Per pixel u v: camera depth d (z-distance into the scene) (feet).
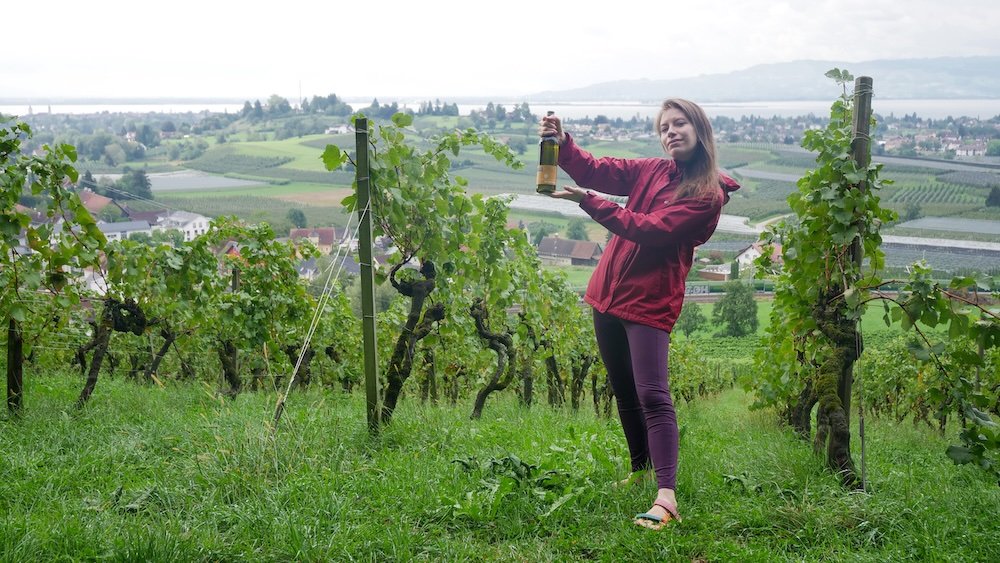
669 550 11.87
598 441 18.25
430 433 19.08
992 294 15.42
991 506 14.83
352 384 44.98
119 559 10.64
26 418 19.86
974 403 16.06
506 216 27.89
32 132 20.92
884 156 279.28
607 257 14.69
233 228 31.86
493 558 11.71
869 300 16.56
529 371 36.91
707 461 17.49
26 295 24.70
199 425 18.38
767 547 12.14
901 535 12.71
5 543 10.71
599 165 15.06
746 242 210.18
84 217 22.39
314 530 11.82
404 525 12.34
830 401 16.71
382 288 41.47
